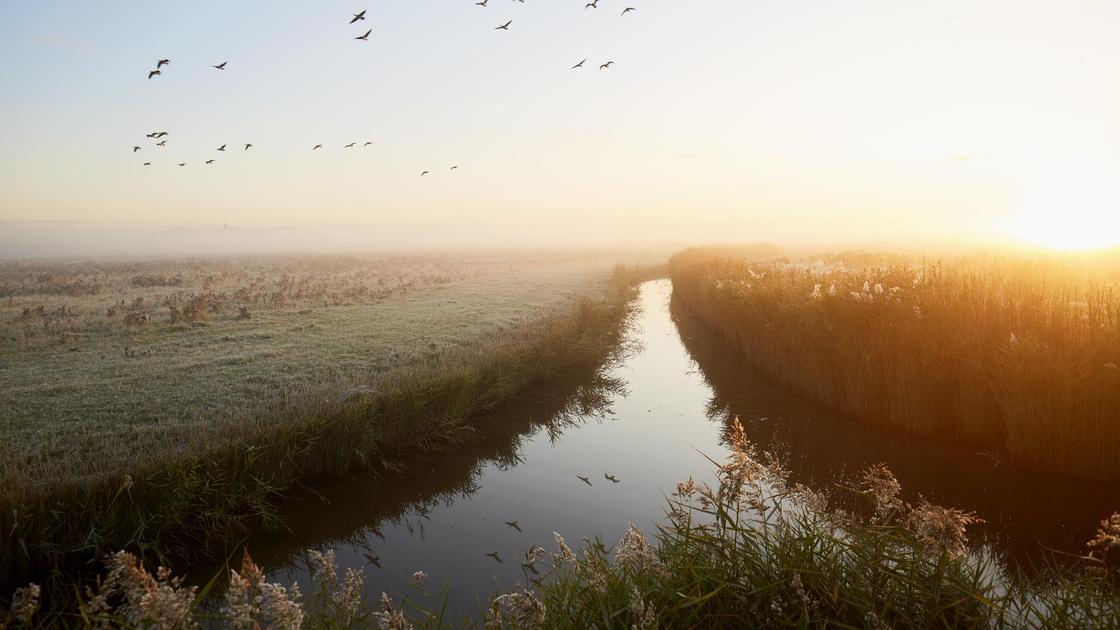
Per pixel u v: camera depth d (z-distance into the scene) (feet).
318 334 45.83
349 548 18.95
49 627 8.54
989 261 52.29
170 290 81.97
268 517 19.49
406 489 23.30
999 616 8.94
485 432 29.71
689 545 10.77
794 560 9.83
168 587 7.25
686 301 75.41
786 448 26.37
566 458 26.37
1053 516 18.76
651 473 24.40
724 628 9.18
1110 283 38.29
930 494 20.90
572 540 18.92
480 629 13.64
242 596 7.47
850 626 8.68
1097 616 8.84
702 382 38.70
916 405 26.76
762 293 41.52
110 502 17.17
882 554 9.70
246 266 147.74
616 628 9.23
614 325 55.52
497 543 18.95
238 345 41.63
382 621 9.15
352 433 23.88
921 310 28.25
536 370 36.76
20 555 15.33
